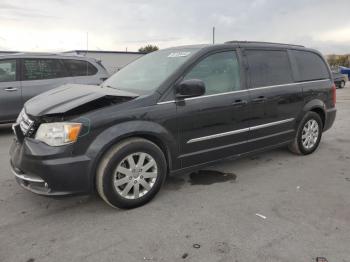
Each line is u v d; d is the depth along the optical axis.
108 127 3.33
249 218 3.41
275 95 4.77
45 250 2.85
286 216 3.46
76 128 3.18
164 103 3.68
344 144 6.48
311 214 3.50
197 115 3.92
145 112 3.54
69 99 3.50
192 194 4.00
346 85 34.25
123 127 3.38
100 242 2.97
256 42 4.82
